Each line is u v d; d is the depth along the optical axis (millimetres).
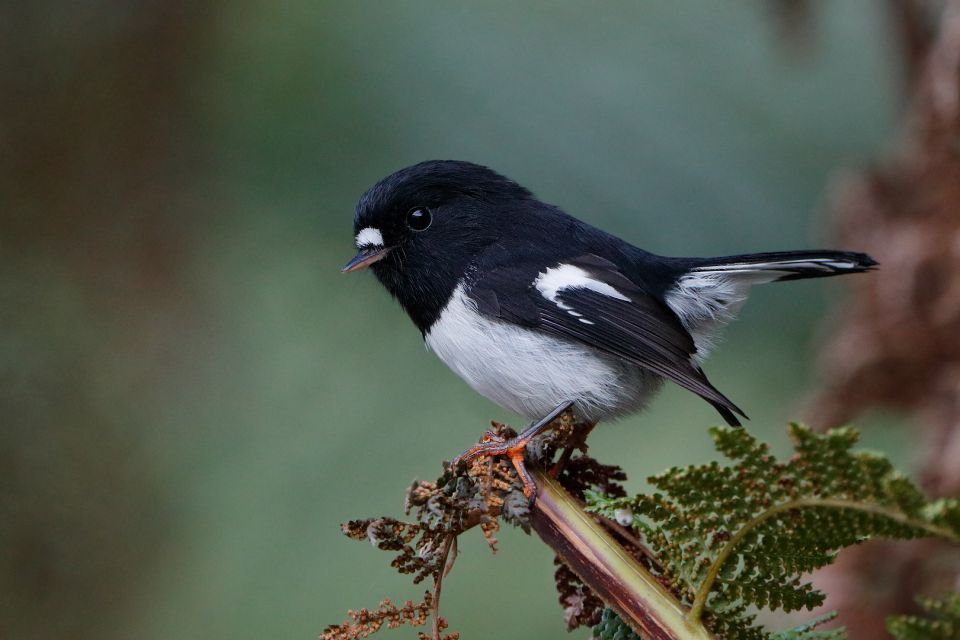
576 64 10820
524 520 3998
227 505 10719
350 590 9922
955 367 7422
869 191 7996
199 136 12086
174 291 12000
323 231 11562
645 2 10953
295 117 11523
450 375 10781
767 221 10633
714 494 3352
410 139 11195
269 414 10977
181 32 12070
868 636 7055
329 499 10180
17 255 12328
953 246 7504
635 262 7957
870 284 7824
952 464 7078
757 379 10547
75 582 11328
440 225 7855
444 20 11078
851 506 3125
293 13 11531
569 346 7504
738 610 3549
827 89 10836
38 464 11625
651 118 10789
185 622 10375
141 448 11547
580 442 6016
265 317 11406
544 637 9547
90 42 12453
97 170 12438
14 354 11844
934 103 7637
